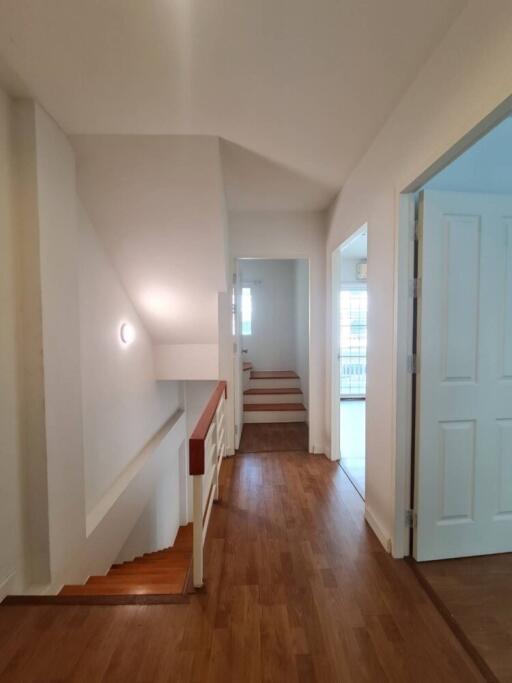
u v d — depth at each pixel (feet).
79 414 6.32
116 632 4.39
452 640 4.42
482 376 6.01
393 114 5.76
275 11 3.88
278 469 10.10
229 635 4.40
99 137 6.24
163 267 8.76
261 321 19.35
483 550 6.17
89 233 7.38
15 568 5.03
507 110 3.63
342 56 4.54
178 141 6.43
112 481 8.31
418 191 5.71
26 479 5.22
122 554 8.47
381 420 6.62
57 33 4.13
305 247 11.17
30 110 5.21
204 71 4.75
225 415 11.00
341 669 4.00
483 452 6.08
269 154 7.20
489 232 5.90
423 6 3.88
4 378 4.88
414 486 6.04
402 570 5.78
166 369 11.71
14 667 3.90
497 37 3.54
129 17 3.93
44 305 5.32
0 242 4.87
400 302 5.87
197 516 5.28
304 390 14.94
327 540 6.66
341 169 7.93
